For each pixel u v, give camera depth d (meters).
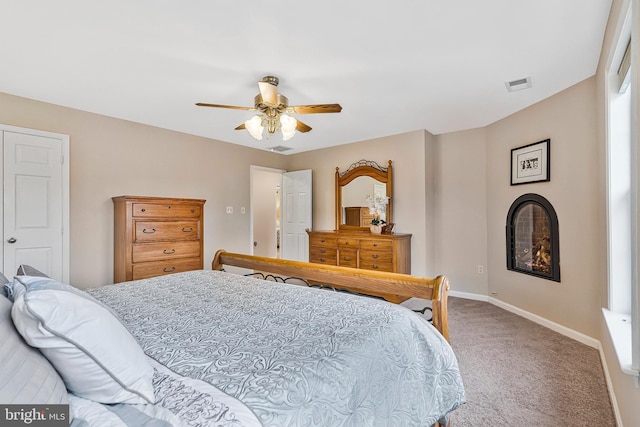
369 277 1.86
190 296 1.81
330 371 1.02
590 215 2.76
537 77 2.76
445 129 4.33
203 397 0.85
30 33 2.05
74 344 0.80
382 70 2.60
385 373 1.19
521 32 2.09
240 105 3.33
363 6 1.81
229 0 1.75
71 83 2.81
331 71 2.61
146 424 0.76
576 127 2.89
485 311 3.73
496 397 1.99
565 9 1.87
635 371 1.24
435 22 1.97
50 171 3.26
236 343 1.17
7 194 3.01
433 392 1.35
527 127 3.47
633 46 1.25
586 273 2.80
